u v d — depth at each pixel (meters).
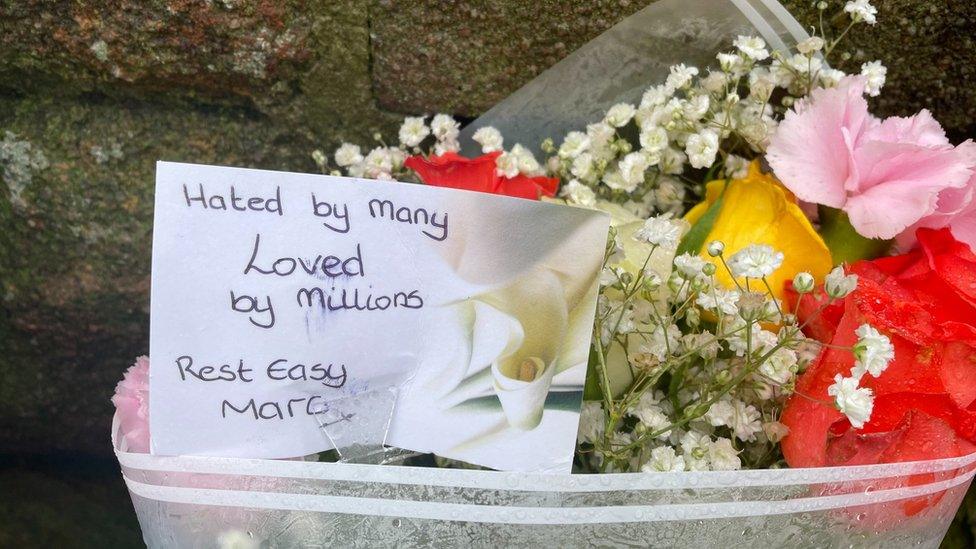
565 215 0.54
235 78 0.84
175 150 0.88
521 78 0.85
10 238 0.90
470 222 0.53
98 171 0.88
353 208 0.51
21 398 1.00
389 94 0.86
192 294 0.51
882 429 0.57
